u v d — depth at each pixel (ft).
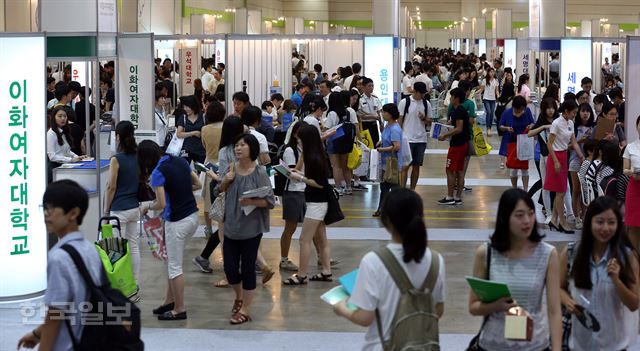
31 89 28.76
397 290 14.79
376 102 55.26
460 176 48.67
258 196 25.90
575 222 41.29
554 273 15.90
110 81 63.16
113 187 28.45
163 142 48.34
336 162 50.70
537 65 83.46
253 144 25.94
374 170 42.96
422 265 14.92
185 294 30.35
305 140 30.66
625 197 31.73
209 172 28.96
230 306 28.86
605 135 40.27
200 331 26.02
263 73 69.97
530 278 15.84
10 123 28.63
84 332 14.74
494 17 152.46
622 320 16.90
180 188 26.27
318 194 30.99
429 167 64.85
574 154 40.47
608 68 113.19
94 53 32.96
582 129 41.78
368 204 48.60
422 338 14.73
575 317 17.07
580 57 68.69
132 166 28.68
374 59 66.03
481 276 16.16
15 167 28.81
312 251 36.91
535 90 84.12
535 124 43.34
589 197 35.47
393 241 15.20
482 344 16.10
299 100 62.34
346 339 25.29
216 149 34.81
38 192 29.17
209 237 36.22
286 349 24.32
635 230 31.30
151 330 26.09
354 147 50.55
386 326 14.89
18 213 28.96
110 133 42.78
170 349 24.30
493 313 15.72
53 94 53.83
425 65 95.04
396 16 71.61
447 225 42.65
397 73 70.95
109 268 21.12
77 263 14.46
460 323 26.76
